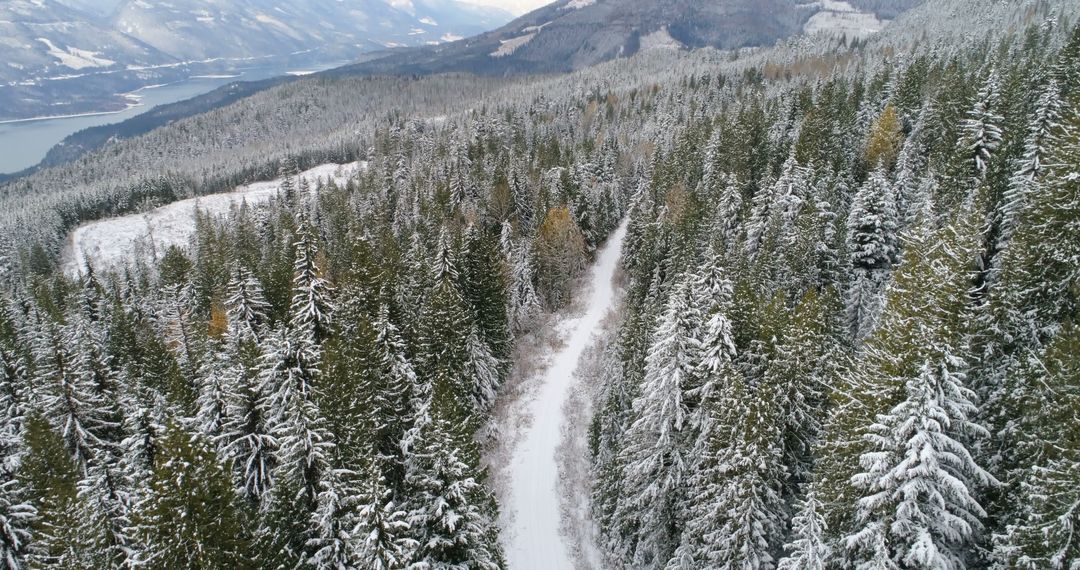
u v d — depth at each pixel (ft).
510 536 122.52
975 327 65.46
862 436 59.06
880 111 246.27
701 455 81.30
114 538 80.94
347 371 96.84
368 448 94.48
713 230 180.65
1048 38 293.02
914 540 54.44
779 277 130.31
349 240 224.74
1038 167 102.58
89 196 516.73
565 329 211.00
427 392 115.65
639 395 112.57
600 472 124.88
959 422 56.90
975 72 237.66
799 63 536.42
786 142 241.76
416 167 399.44
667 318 89.92
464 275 171.63
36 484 91.04
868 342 72.74
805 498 75.61
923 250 76.18
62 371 110.22
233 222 347.97
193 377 151.84
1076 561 45.37
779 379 79.10
